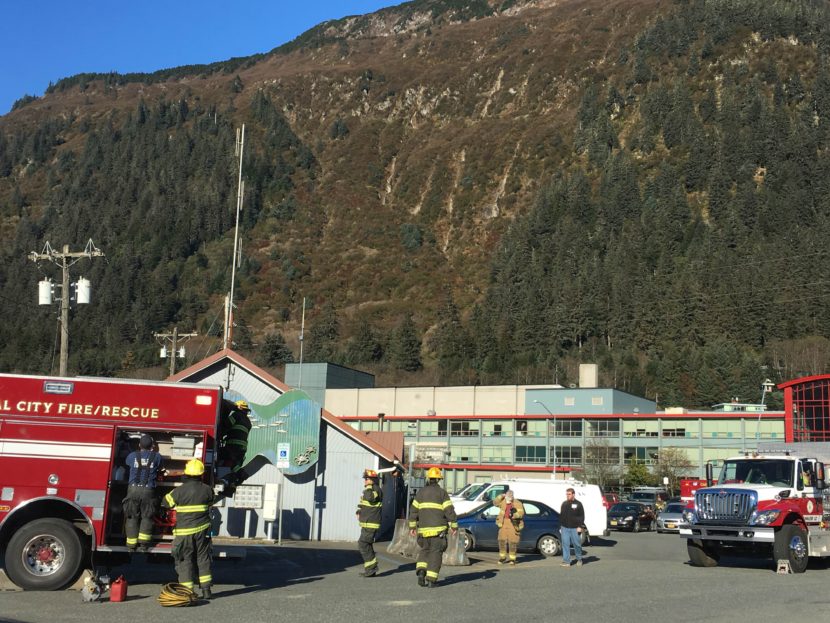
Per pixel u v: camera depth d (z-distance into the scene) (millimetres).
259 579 14414
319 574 15453
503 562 19250
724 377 113188
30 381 12812
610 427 75375
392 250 199125
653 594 13266
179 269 176875
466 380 125750
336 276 184750
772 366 115562
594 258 143500
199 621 9969
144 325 140500
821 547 18531
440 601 11969
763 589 14227
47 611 10594
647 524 45875
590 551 26188
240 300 167000
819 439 48906
